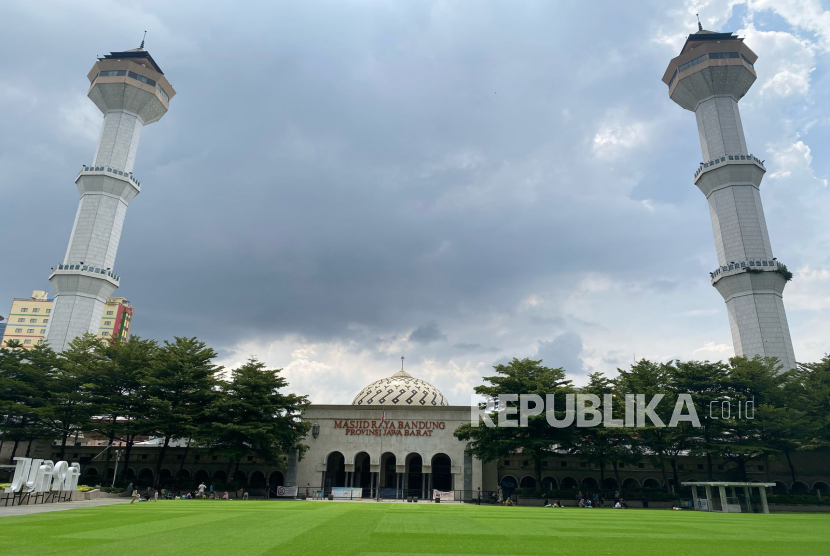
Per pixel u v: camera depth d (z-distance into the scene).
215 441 60.69
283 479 71.38
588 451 61.53
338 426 73.19
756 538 22.94
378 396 79.31
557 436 61.66
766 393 63.22
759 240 82.19
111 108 92.81
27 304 165.25
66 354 66.19
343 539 19.92
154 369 63.09
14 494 38.44
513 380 63.41
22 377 65.88
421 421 72.75
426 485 74.94
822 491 67.38
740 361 66.56
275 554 16.30
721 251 85.12
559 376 65.00
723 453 61.06
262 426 60.44
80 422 62.12
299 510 35.12
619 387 66.12
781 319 78.31
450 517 31.41
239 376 64.94
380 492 69.50
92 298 83.50
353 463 71.50
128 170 91.31
